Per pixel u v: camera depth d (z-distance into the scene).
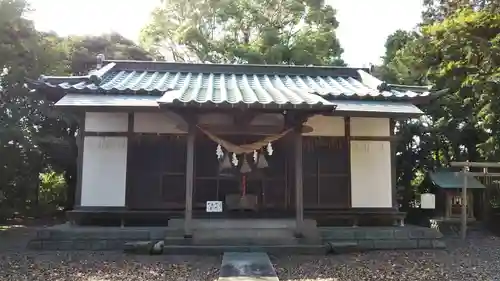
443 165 16.25
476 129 15.55
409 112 10.40
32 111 15.20
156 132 10.99
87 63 19.55
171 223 10.27
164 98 9.06
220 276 6.90
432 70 16.33
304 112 9.24
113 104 9.75
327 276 7.36
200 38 26.08
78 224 10.73
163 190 11.03
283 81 13.39
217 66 13.88
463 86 14.76
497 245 11.23
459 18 15.16
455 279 7.26
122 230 9.83
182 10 27.52
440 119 16.22
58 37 18.91
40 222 15.36
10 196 14.70
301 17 27.50
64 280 7.02
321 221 11.16
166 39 28.48
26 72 14.15
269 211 11.23
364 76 13.57
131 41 24.27
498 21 14.12
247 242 9.37
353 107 10.50
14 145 13.59
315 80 13.69
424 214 15.28
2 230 13.15
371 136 11.52
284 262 8.48
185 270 7.70
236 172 11.06
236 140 10.73
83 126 10.90
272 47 24.50
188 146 9.37
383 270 7.85
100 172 10.81
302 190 10.29
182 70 13.77
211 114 9.55
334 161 11.45
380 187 11.41
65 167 15.90
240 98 9.12
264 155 11.32
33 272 7.54
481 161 15.96
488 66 14.23
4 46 13.29
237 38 28.11
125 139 10.94
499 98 13.48
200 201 11.10
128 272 7.55
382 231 10.26
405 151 16.44
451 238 12.62
